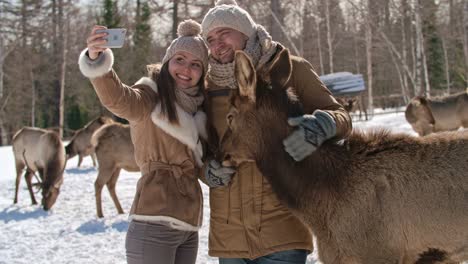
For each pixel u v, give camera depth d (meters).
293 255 3.41
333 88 21.59
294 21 27.61
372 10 29.27
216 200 3.51
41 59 39.91
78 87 40.41
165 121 3.25
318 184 3.35
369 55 27.72
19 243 7.06
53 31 37.31
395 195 3.26
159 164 3.29
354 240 3.28
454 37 35.59
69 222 8.37
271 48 3.45
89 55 3.03
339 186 3.33
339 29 33.09
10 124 39.72
